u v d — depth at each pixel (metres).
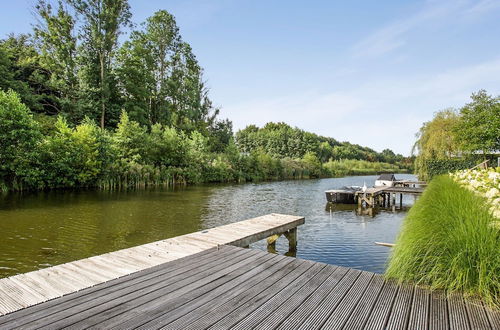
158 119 37.62
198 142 33.56
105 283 3.10
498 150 18.94
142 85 34.88
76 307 2.53
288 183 34.53
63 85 28.36
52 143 18.70
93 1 29.53
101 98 29.88
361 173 65.00
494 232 2.86
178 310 2.48
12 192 17.19
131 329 2.17
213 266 3.69
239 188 26.45
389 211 15.88
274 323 2.28
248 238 5.55
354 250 8.24
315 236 9.89
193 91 41.47
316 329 2.20
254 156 40.16
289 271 3.51
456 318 2.37
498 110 17.89
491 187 4.80
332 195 17.98
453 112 24.98
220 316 2.38
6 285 3.00
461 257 2.86
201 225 10.64
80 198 16.39
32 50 31.31
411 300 2.71
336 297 2.77
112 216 11.68
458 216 3.17
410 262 3.14
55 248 7.51
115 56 32.69
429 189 5.46
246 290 2.93
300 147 66.44
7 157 16.55
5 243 7.82
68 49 29.56
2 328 2.15
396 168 76.19
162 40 38.97
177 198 17.92
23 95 24.98
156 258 4.01
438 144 23.81
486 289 2.65
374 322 2.30
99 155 21.25
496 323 2.29
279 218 7.89
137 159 24.48
